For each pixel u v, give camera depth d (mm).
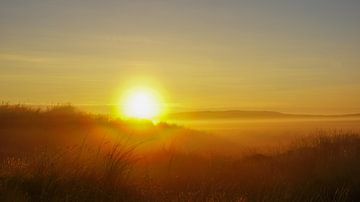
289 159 14852
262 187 10508
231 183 10898
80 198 7738
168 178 10906
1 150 13867
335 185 11555
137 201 8359
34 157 9852
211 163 13711
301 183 11414
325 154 14984
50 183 8094
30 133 17469
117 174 8805
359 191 11273
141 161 12555
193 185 10188
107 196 8125
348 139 17750
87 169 8750
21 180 8234
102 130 20172
